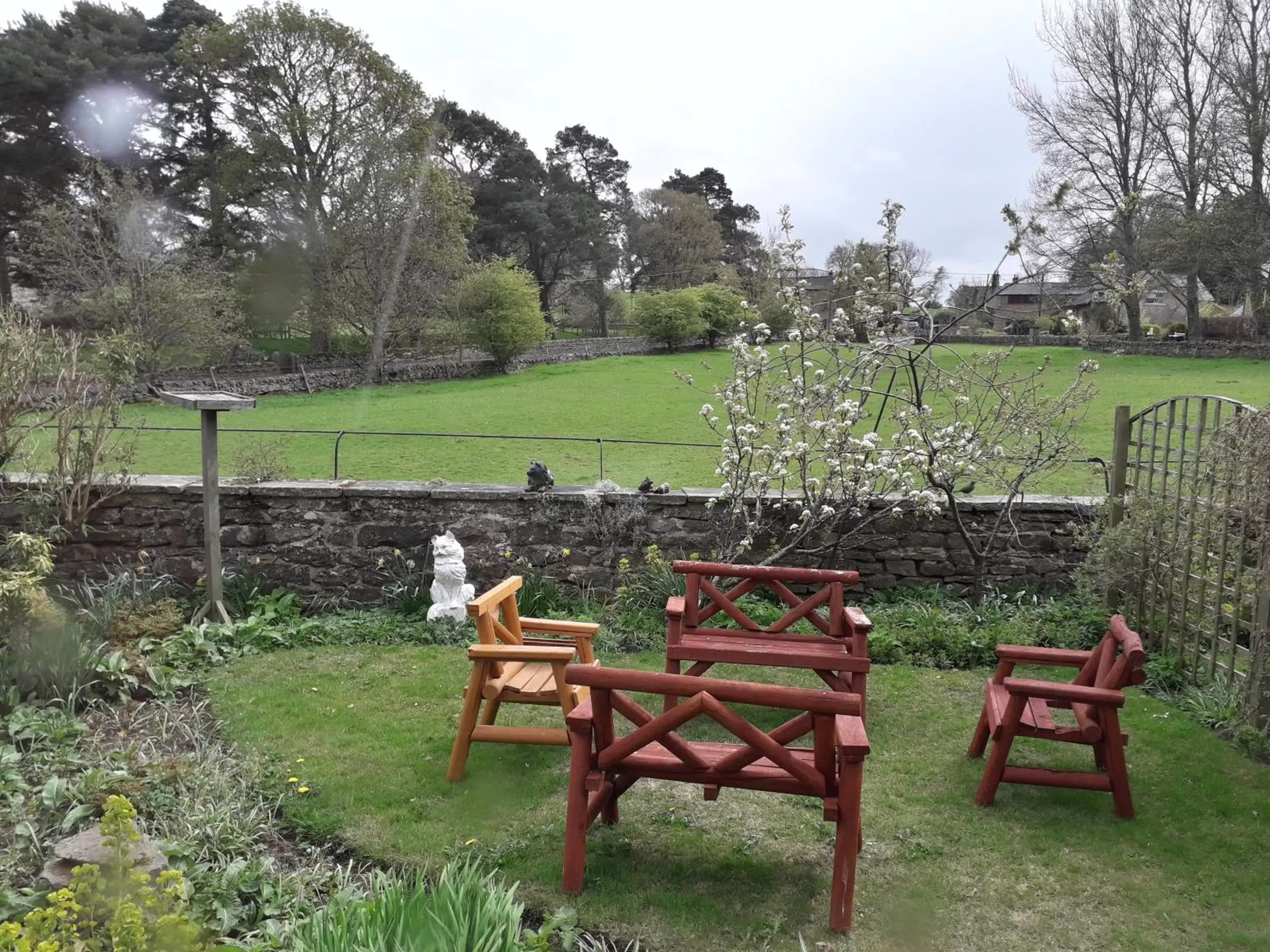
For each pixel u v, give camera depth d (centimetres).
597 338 3859
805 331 636
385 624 595
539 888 310
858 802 286
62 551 623
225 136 2645
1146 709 482
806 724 297
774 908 302
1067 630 578
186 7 3012
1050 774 372
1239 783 397
